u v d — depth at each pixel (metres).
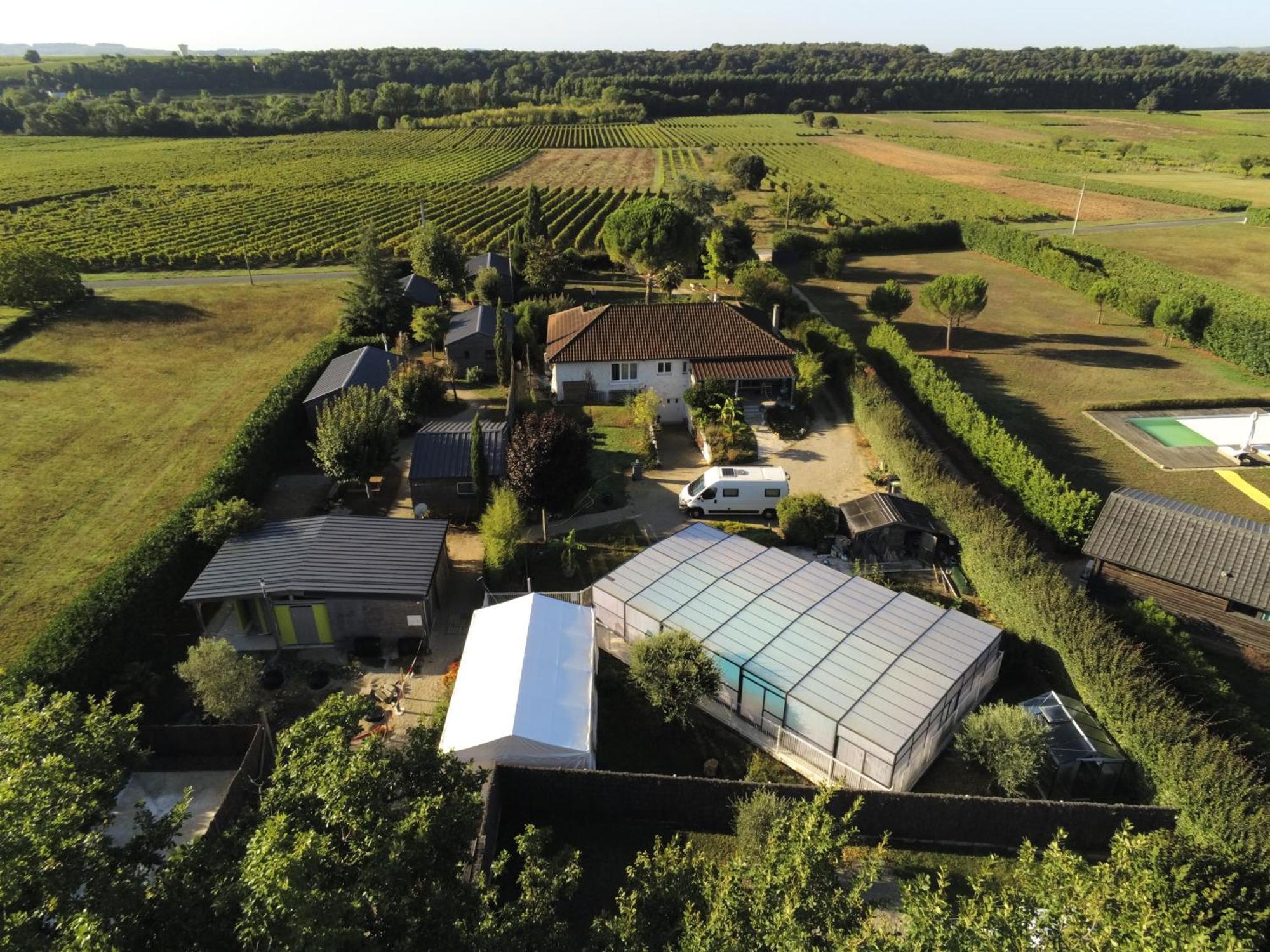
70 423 49.09
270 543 31.95
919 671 25.73
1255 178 154.75
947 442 48.88
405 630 30.61
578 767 23.84
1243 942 13.71
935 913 12.92
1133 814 21.25
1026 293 84.50
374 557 31.52
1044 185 147.00
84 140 184.12
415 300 67.00
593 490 42.62
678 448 48.28
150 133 194.25
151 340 64.31
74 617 26.50
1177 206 130.00
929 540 35.75
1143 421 51.84
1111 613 31.41
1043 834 21.88
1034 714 25.78
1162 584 32.06
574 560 35.00
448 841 13.24
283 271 86.19
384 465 40.78
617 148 191.38
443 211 112.94
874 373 53.09
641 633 29.53
